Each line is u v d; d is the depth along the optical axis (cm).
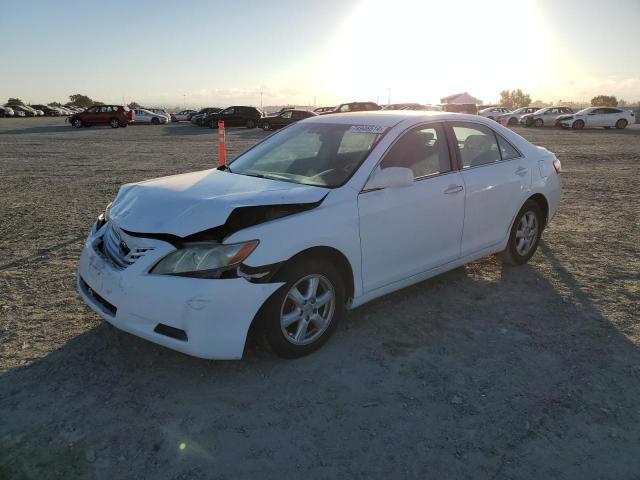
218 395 307
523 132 3017
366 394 309
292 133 461
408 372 332
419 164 412
